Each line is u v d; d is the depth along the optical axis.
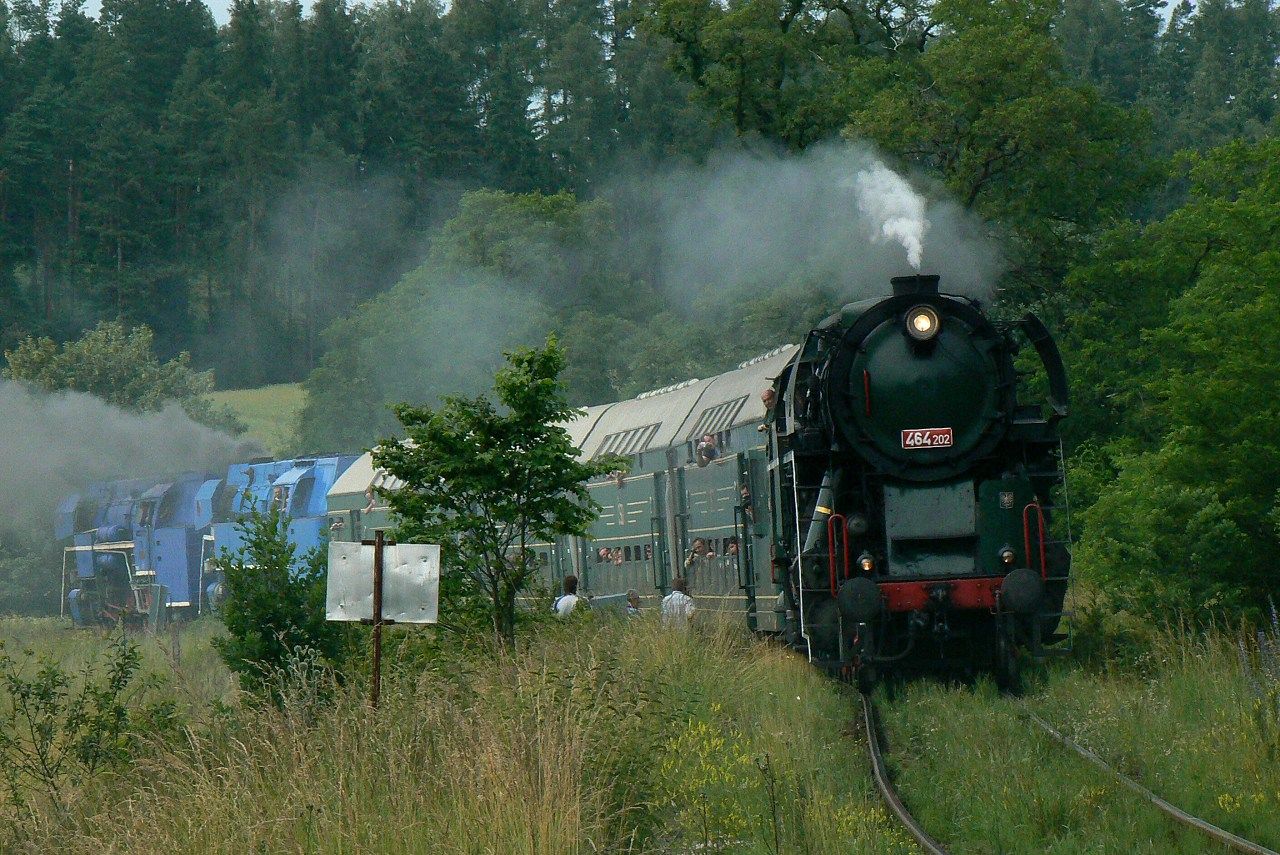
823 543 49.66
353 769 29.34
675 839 30.58
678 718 37.53
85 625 135.75
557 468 47.22
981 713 41.16
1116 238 107.75
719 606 65.31
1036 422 51.38
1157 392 58.25
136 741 37.62
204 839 27.41
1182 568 53.06
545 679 34.28
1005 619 47.81
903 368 50.00
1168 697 40.81
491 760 28.78
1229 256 62.69
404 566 35.31
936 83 111.94
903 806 31.97
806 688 47.75
